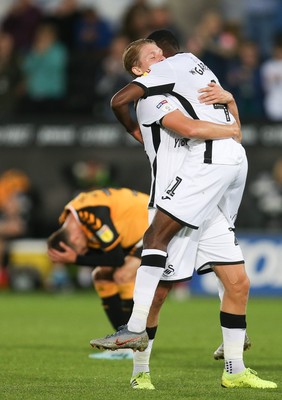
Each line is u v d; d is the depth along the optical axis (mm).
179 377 23797
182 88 21203
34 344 32156
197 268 21828
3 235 58562
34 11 66188
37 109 62906
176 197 20734
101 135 58719
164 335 35469
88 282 58344
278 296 53781
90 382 22609
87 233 27375
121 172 58375
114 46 61094
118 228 27219
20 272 58125
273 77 60062
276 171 56500
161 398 19656
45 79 62656
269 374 24328
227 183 21000
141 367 21516
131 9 61969
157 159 21391
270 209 56469
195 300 53469
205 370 25406
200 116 21172
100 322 40688
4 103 62812
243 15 67000
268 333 35719
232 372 21641
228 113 21484
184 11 67750
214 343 32781
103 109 61688
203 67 21719
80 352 29844
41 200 59219
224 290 21656
